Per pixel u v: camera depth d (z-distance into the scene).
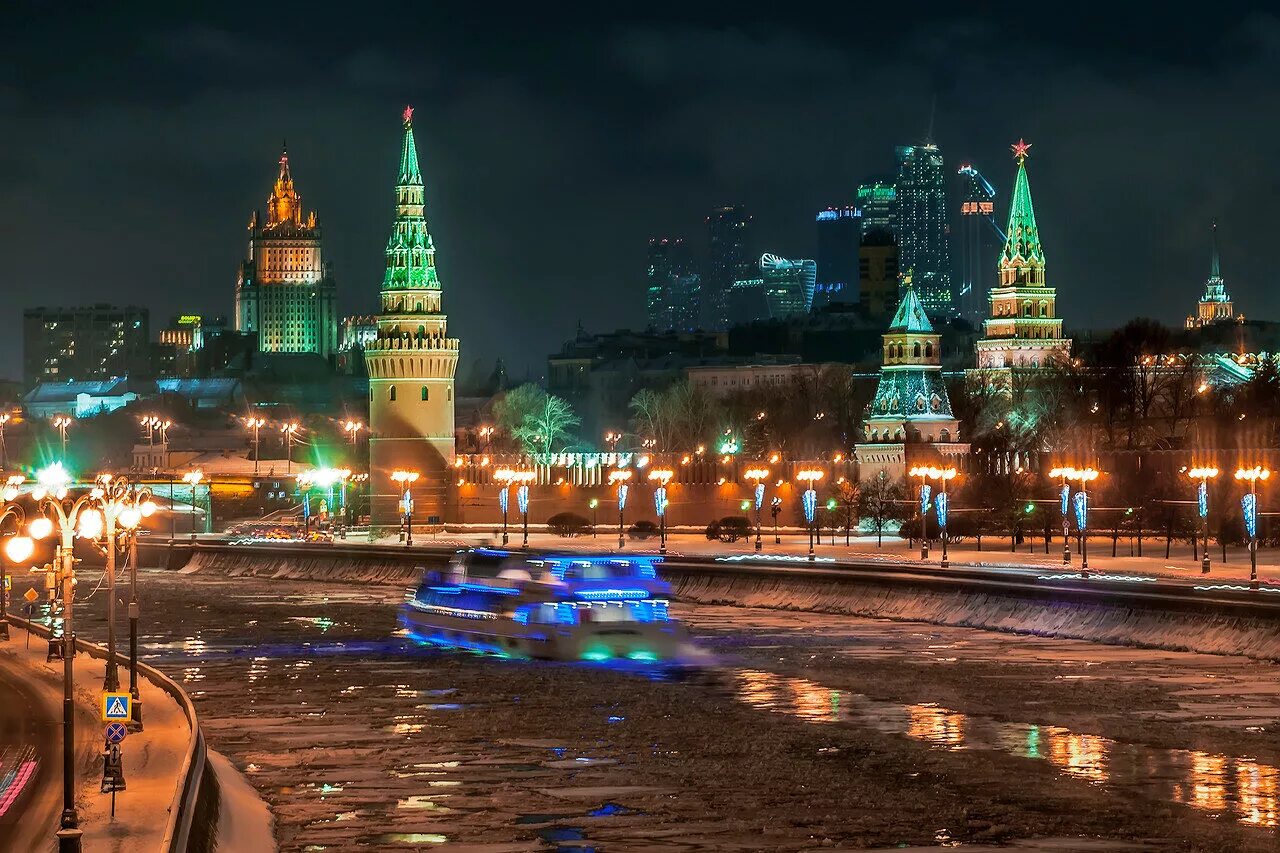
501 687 82.56
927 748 65.75
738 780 60.25
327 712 75.69
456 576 102.62
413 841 51.59
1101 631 96.31
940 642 97.88
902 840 51.69
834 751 65.44
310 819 54.38
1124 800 56.66
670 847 50.94
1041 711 73.50
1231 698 75.69
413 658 94.31
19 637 100.94
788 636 102.31
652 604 92.81
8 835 47.22
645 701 77.81
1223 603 89.88
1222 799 56.66
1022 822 53.81
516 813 55.16
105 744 57.09
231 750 66.38
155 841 46.00
